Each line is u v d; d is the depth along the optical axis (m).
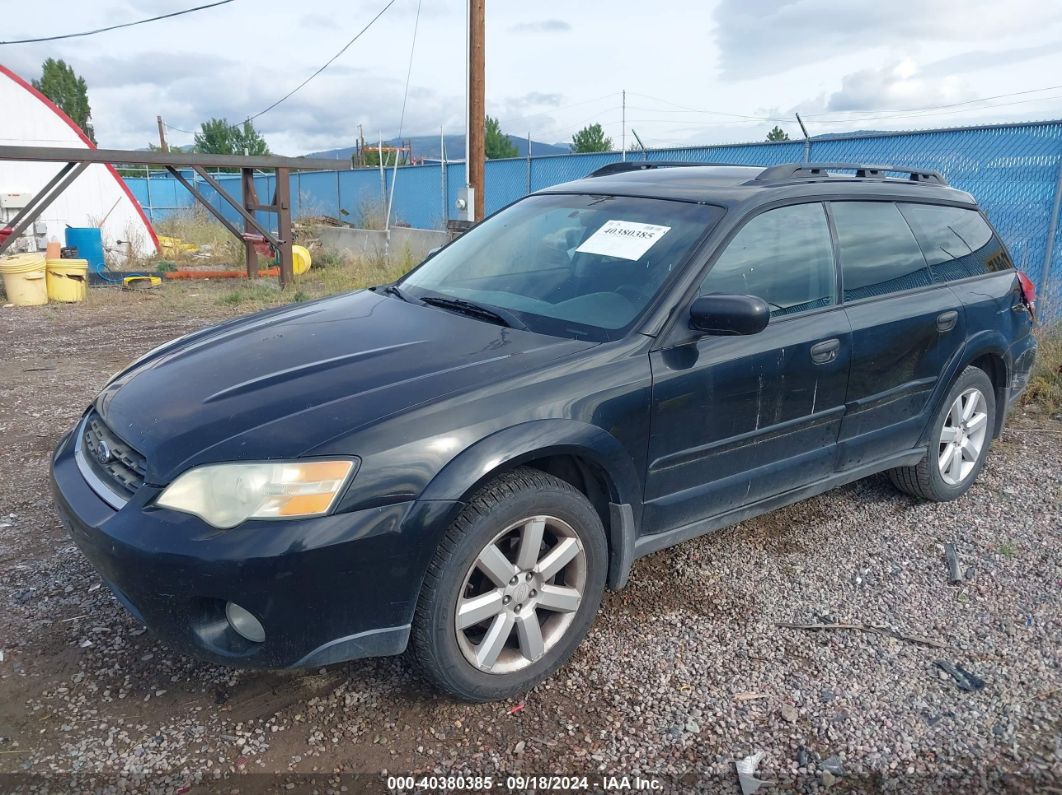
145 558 2.26
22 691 2.70
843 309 3.52
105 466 2.61
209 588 2.24
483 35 12.45
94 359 7.77
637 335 2.91
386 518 2.33
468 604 2.54
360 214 20.92
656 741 2.53
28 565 3.52
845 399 3.54
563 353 2.82
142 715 2.61
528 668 2.72
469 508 2.49
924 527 4.05
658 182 3.76
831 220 3.61
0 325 9.75
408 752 2.47
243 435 2.40
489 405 2.55
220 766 2.39
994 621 3.21
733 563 3.67
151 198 32.34
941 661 2.94
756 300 2.78
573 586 2.82
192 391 2.74
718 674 2.87
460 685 2.58
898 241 3.91
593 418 2.70
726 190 3.47
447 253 4.04
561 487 2.68
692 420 3.00
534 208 3.96
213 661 2.38
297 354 2.95
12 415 5.72
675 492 3.07
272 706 2.66
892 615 3.26
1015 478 4.68
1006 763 2.44
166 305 11.39
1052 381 6.32
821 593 3.42
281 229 13.17
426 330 3.10
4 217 17.69
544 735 2.56
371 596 2.37
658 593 3.40
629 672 2.88
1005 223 8.48
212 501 2.29
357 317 3.36
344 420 2.42
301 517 2.27
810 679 2.84
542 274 3.43
